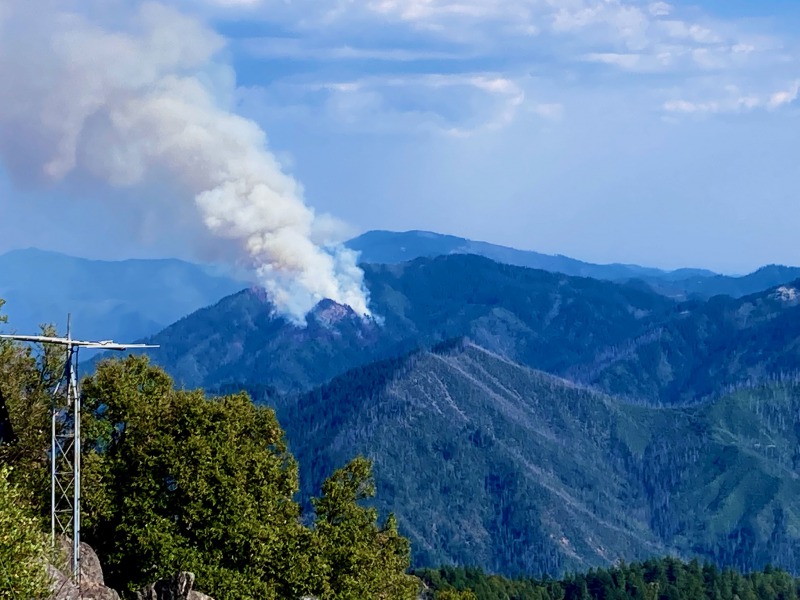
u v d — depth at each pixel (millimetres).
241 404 108500
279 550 98312
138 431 99062
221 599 91125
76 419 80375
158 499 95750
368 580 102625
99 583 81688
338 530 104500
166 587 78188
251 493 100062
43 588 64562
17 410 93750
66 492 88688
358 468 110250
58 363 100062
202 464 95312
